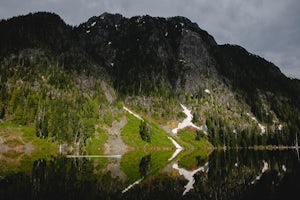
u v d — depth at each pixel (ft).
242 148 571.28
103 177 180.24
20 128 403.54
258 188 157.58
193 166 255.09
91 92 570.05
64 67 610.24
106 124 487.20
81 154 363.76
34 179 159.22
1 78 477.77
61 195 125.70
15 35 615.16
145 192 143.64
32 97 435.12
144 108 632.38
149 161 293.43
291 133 634.02
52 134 403.13
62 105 446.60
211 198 133.59
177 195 139.54
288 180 183.32
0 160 256.52
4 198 117.39
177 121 606.14
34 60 563.07
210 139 557.33
